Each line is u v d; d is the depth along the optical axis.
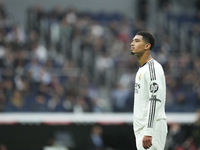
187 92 57.94
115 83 58.28
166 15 80.81
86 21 70.56
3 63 53.69
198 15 82.06
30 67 54.19
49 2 78.50
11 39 59.56
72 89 52.00
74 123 41.66
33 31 65.12
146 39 20.95
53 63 59.03
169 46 71.38
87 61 62.00
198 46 74.94
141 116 20.48
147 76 20.27
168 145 41.16
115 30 69.81
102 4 82.06
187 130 43.16
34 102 48.06
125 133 43.50
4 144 41.03
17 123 40.84
